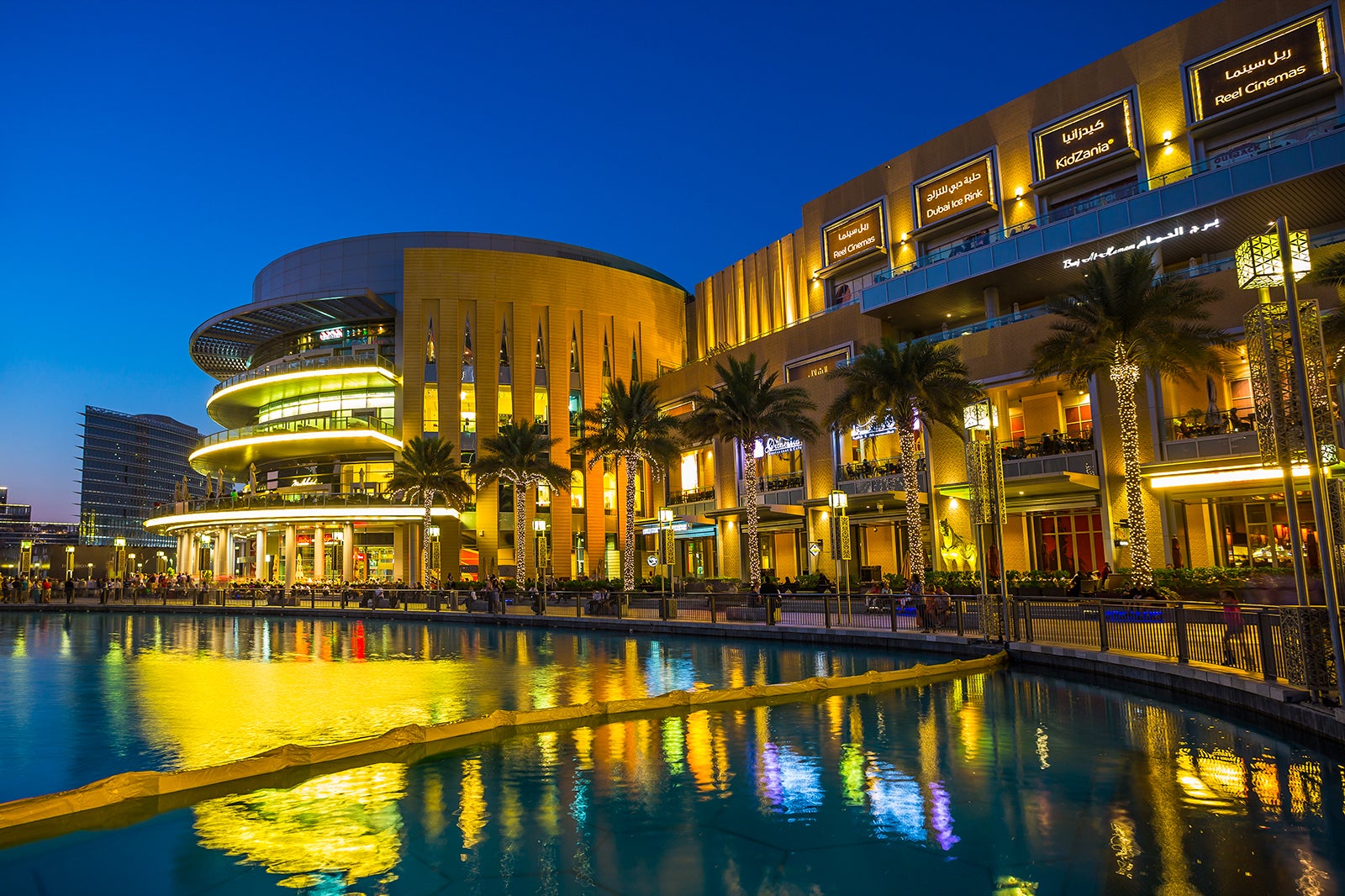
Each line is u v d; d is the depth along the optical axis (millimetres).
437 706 13984
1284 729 10898
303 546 64688
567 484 53625
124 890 5828
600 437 46625
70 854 6574
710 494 55062
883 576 38125
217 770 8812
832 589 34750
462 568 62000
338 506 59062
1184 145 34625
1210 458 28547
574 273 69688
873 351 32906
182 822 7395
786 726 11648
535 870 6098
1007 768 8984
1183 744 10125
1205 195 31219
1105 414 32469
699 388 57844
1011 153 40719
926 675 17000
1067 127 38375
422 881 5898
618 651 23609
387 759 9828
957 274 39094
